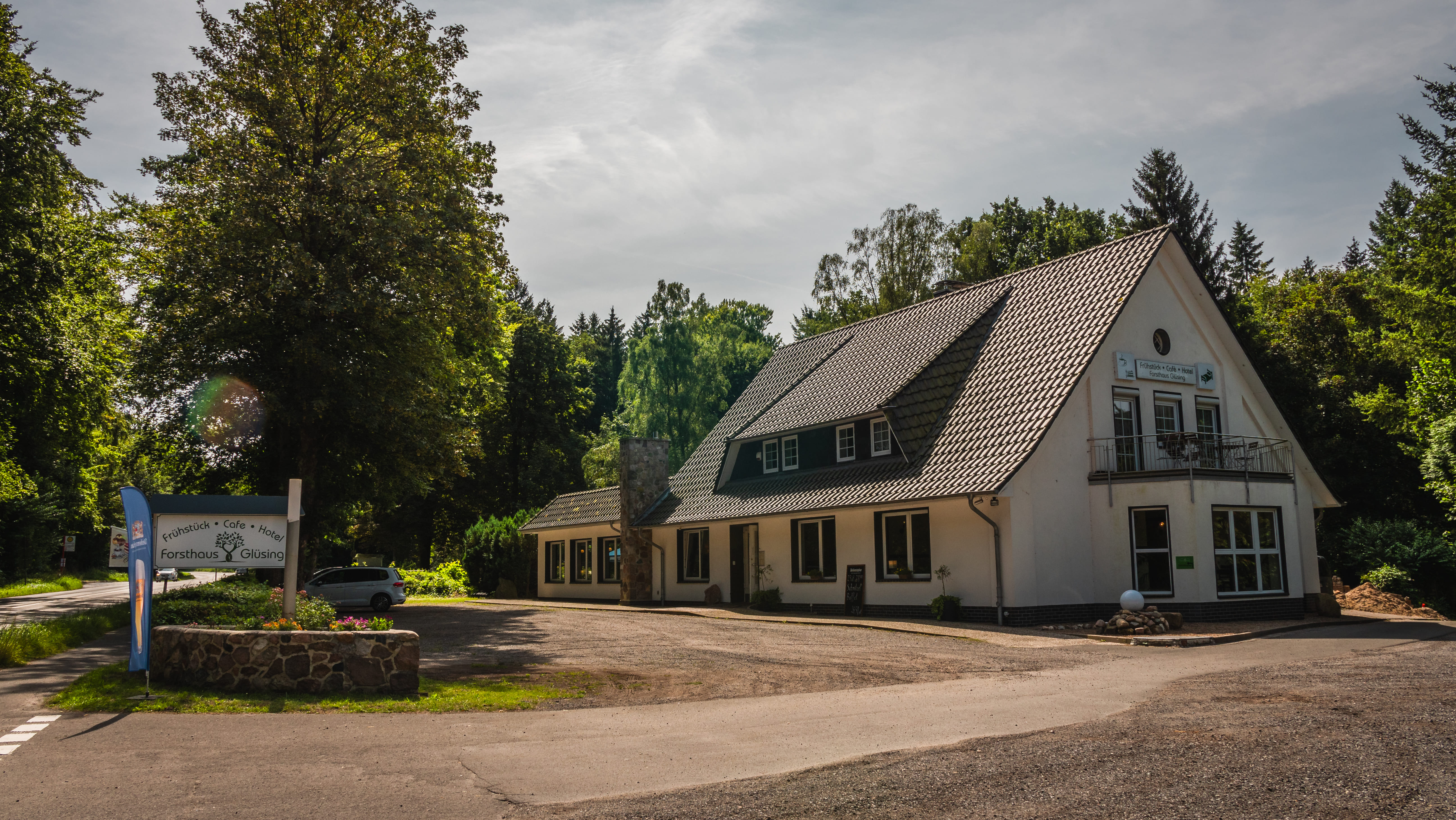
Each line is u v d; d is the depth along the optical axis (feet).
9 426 104.94
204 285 81.97
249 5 88.84
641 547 117.39
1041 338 82.84
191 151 89.92
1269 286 182.19
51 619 65.21
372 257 83.30
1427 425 104.78
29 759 26.50
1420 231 115.75
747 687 42.42
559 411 209.05
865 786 22.82
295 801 22.06
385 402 85.97
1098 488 76.69
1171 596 72.90
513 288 107.96
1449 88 108.88
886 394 85.92
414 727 32.30
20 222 89.92
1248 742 26.27
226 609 50.16
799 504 89.56
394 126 89.81
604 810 21.15
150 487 227.61
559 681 44.01
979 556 74.69
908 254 181.57
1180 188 152.35
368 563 217.36
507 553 147.95
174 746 28.45
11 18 92.63
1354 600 91.40
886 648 57.82
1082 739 27.63
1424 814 19.24
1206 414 87.10
